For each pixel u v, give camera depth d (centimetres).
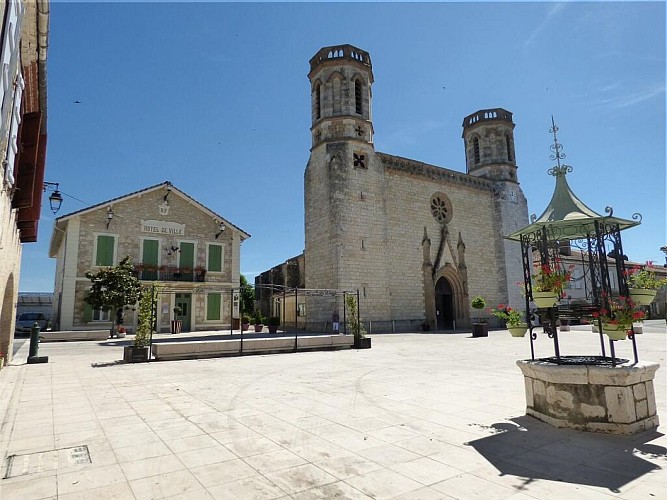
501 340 2031
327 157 2741
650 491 350
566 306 624
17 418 598
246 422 573
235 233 2877
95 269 2434
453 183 3272
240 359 1304
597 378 515
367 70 3006
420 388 802
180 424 565
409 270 2897
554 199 712
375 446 472
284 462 426
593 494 346
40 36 706
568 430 524
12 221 879
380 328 2636
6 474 398
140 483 376
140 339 1273
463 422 566
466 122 3847
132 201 2597
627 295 602
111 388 820
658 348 1524
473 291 3195
